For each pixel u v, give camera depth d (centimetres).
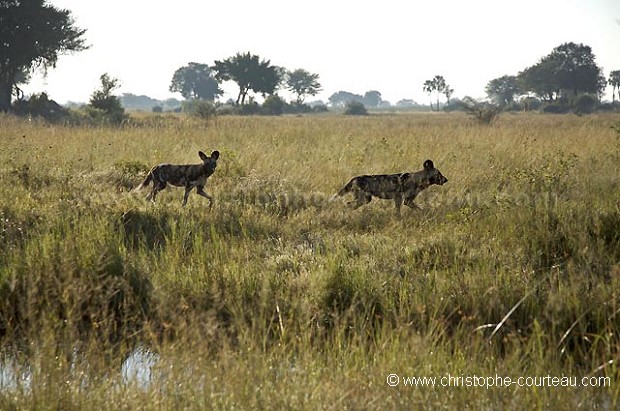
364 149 4191
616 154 4003
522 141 4569
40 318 1619
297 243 2281
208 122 7850
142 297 1816
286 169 3475
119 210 2425
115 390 1285
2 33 13862
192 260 2014
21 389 1260
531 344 1530
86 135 4850
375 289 1814
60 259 1895
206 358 1418
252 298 1802
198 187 2848
